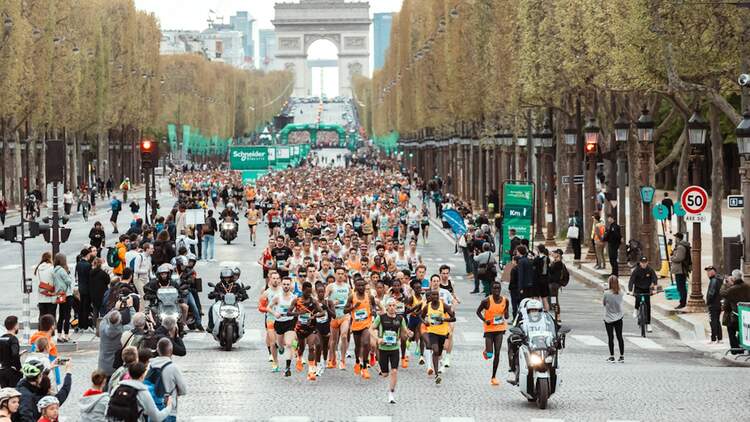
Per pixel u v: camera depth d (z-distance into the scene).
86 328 68.38
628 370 54.69
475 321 74.88
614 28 81.19
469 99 170.62
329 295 55.62
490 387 50.41
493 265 83.31
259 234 145.75
